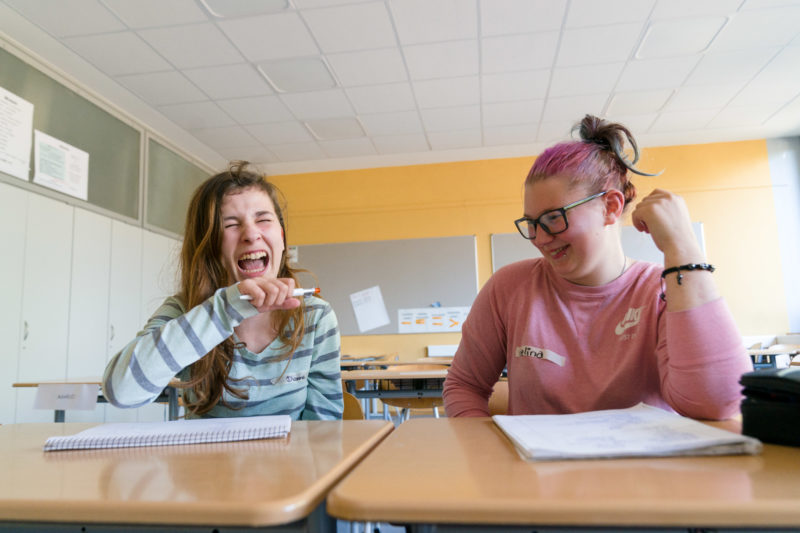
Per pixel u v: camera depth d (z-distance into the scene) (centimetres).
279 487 46
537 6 318
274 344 113
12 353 333
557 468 49
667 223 83
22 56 348
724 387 75
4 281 330
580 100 449
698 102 459
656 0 315
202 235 118
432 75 400
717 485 42
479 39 352
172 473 53
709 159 555
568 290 104
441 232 589
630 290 102
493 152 571
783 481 43
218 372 107
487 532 40
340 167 604
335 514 41
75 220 388
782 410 57
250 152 550
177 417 271
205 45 352
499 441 65
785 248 536
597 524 38
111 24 327
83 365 389
